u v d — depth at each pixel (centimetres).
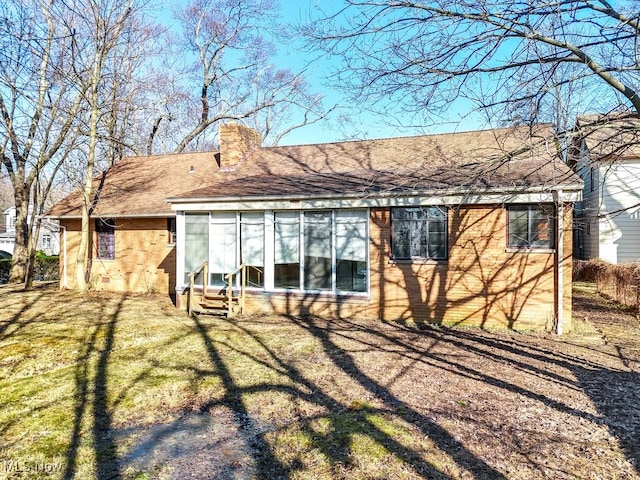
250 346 912
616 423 543
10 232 5162
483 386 674
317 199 1184
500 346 907
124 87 2469
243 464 447
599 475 426
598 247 1873
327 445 486
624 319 1192
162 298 1617
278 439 502
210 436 511
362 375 727
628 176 1812
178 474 428
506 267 1062
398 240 1152
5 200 5012
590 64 558
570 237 1021
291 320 1175
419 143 1596
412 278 1137
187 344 930
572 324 1114
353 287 1191
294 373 738
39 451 473
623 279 1391
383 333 1023
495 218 1069
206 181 1736
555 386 674
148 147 3088
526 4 545
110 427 535
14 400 618
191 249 1345
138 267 1786
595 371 745
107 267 1831
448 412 575
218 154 2006
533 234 1048
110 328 1083
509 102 619
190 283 1269
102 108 1964
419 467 439
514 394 641
